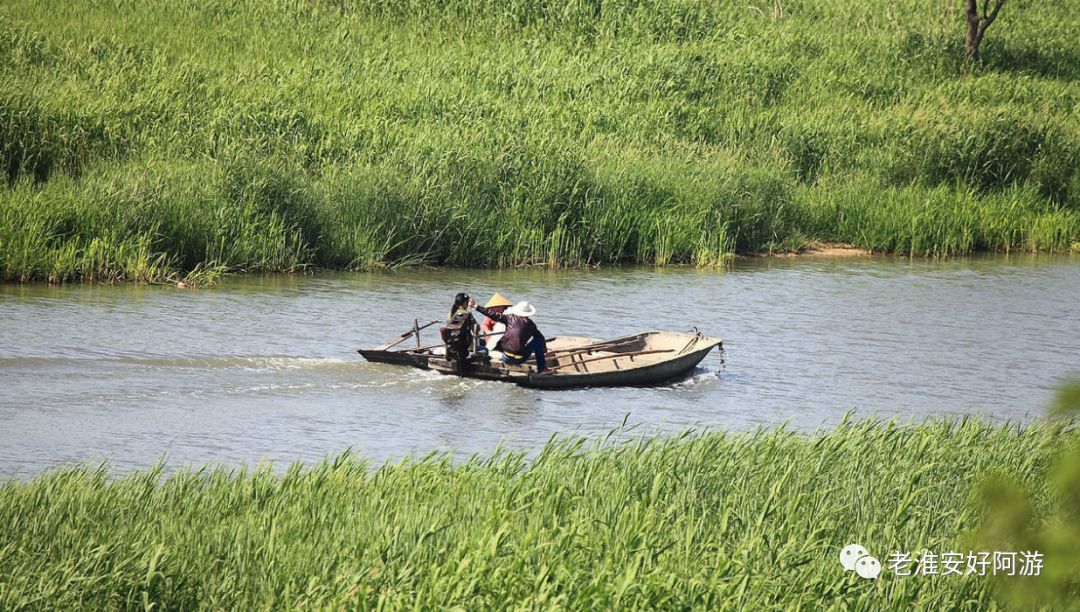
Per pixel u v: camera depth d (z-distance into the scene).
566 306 87.81
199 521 37.47
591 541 36.41
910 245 118.81
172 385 61.03
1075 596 21.98
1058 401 18.89
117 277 88.19
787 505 39.84
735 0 184.38
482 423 58.28
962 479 46.25
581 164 109.62
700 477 44.38
